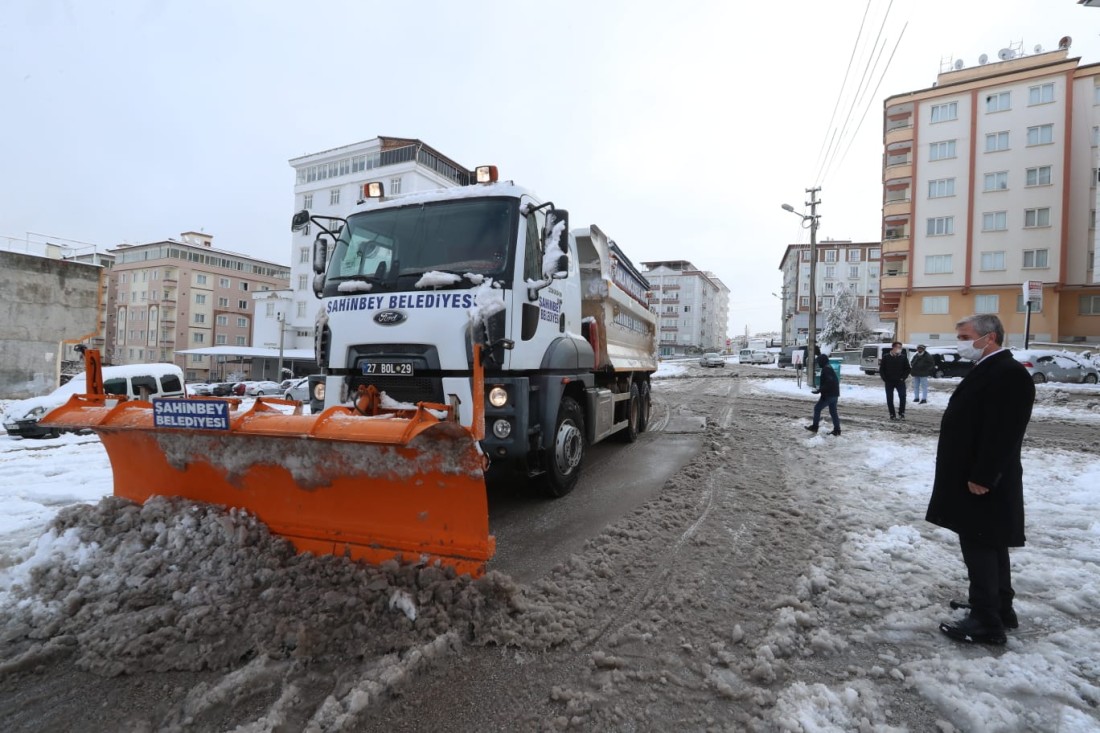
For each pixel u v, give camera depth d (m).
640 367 9.92
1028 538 4.76
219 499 4.01
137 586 3.35
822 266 90.56
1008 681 2.68
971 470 3.14
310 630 2.95
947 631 3.15
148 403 4.18
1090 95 38.47
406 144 51.22
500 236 5.07
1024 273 39.69
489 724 2.46
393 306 5.00
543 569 4.12
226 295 76.94
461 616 3.17
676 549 4.52
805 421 12.87
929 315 43.22
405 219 5.41
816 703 2.55
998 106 40.50
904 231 45.00
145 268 73.88
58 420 4.11
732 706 2.58
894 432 10.90
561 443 5.82
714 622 3.33
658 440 10.23
